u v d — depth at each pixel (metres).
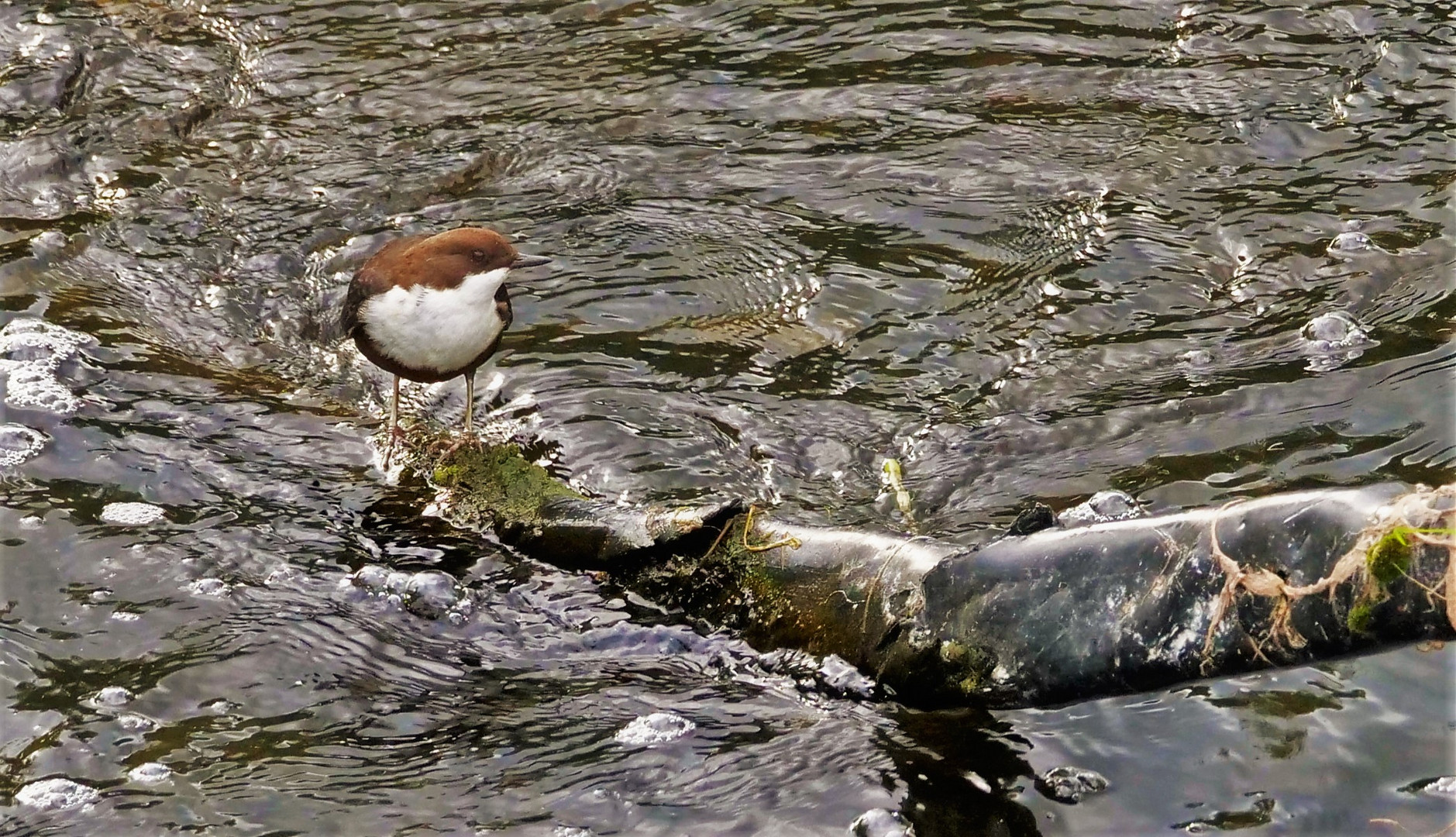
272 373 10.49
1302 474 8.62
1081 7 16.14
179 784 6.49
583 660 7.47
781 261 11.88
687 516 7.67
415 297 8.95
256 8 16.62
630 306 11.32
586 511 8.19
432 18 16.47
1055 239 12.00
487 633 7.68
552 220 12.64
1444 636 5.45
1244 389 9.73
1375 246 11.51
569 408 9.92
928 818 6.16
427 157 13.66
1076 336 10.66
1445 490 5.58
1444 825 5.87
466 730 6.91
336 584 8.04
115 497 8.78
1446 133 13.16
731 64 15.33
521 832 6.20
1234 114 13.77
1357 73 14.34
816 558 7.32
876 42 15.65
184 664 7.33
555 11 16.59
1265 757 6.30
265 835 6.18
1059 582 6.37
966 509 8.65
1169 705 6.64
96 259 11.88
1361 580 5.55
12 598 7.81
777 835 6.12
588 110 14.52
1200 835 5.95
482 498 8.71
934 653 6.58
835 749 6.61
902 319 11.01
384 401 10.17
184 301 11.34
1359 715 6.49
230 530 8.52
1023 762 6.40
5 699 7.03
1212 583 5.97
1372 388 9.52
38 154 13.44
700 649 7.48
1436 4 15.52
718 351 10.67
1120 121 13.84
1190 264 11.52
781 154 13.60
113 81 14.94
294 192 13.08
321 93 14.91
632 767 6.60
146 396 9.98
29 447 9.22
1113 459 9.09
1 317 10.88
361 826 6.23
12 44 15.41
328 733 6.87
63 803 6.36
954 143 13.62
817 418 9.78
